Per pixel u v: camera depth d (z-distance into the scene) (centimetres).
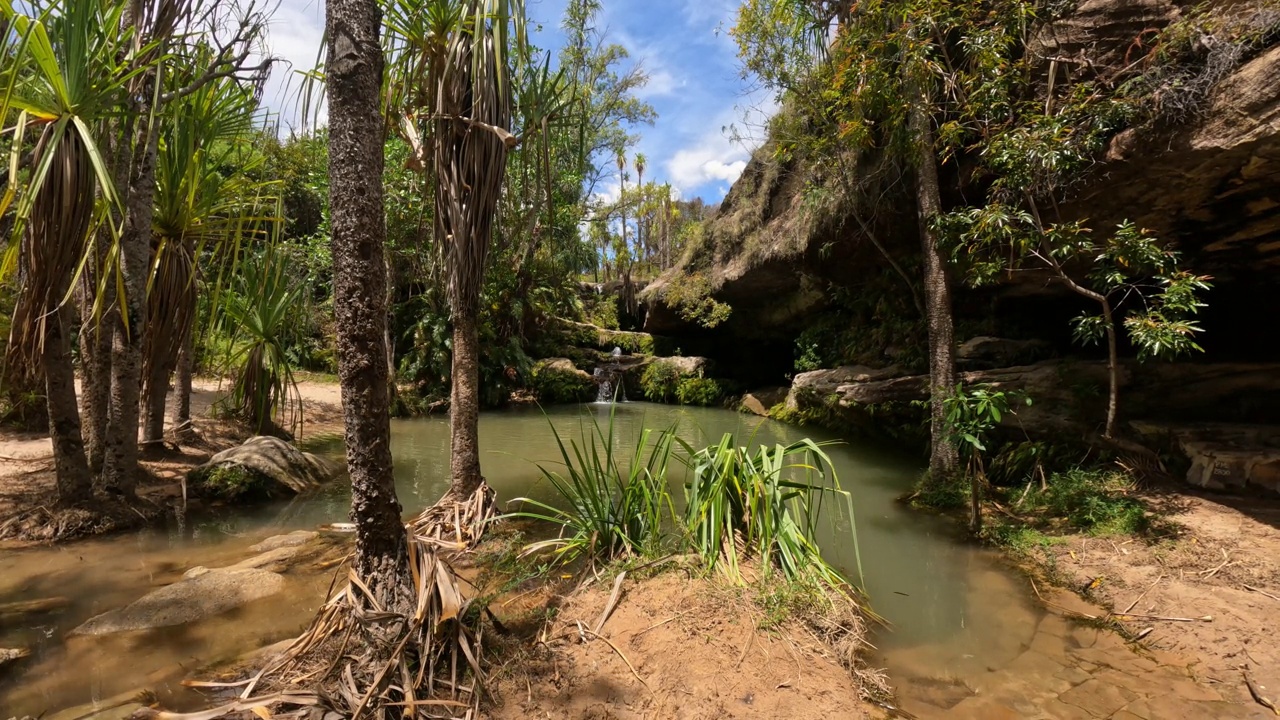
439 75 441
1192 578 375
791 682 264
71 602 354
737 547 364
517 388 1577
